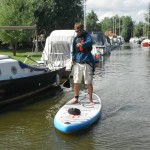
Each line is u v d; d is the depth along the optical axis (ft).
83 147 28.94
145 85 59.31
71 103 40.22
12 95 45.27
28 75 49.85
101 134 32.22
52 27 170.30
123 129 33.71
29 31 120.37
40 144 29.84
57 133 32.78
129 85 59.31
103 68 88.22
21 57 111.86
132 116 38.50
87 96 43.88
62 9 168.14
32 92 50.01
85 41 38.29
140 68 87.56
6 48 170.19
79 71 39.29
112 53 158.10
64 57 71.31
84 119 34.30
